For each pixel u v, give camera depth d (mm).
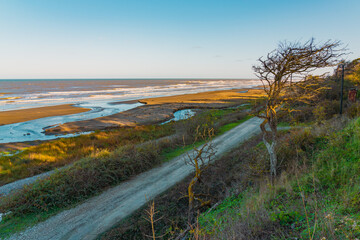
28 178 13453
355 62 22953
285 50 7000
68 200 9914
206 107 46531
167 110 42625
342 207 4363
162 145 17562
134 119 35250
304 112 19094
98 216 8961
